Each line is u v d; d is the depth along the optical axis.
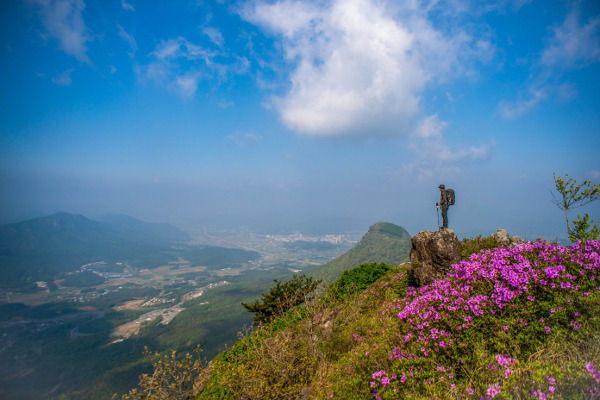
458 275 8.23
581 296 5.30
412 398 5.09
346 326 12.02
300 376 10.23
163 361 10.54
